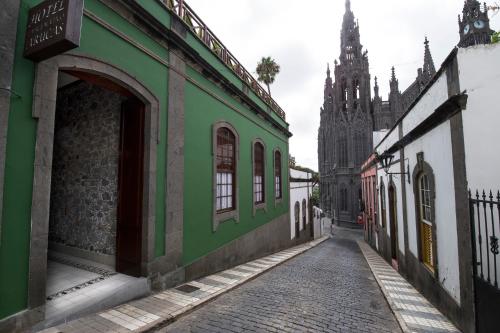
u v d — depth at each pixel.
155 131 5.33
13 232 3.11
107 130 5.95
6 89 3.05
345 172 50.56
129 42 4.80
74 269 5.42
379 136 21.41
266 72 23.11
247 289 5.91
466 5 28.56
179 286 5.68
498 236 4.02
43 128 3.42
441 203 5.19
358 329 4.06
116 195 5.66
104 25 4.31
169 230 5.57
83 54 3.95
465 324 4.11
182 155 6.12
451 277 4.70
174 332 3.76
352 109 52.75
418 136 6.62
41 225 3.37
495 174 4.05
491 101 4.13
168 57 5.82
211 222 7.32
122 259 5.27
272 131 13.03
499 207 3.33
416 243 6.98
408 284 7.49
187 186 6.31
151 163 5.18
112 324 3.74
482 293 3.65
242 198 9.45
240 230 9.18
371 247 18.75
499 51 4.15
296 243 17.03
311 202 22.23
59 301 4.02
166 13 5.80
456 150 4.46
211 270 7.17
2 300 3.00
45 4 3.15
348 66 54.22
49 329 3.39
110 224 5.69
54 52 3.19
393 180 9.91
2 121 3.03
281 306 4.87
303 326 4.05
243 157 9.67
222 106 8.26
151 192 5.15
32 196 3.29
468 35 28.06
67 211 6.48
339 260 11.57
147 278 4.96
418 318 4.61
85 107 6.39
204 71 7.16
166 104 5.71
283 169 14.73
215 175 7.56
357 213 48.00
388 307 5.22
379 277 7.93
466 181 4.16
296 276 7.48
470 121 4.19
